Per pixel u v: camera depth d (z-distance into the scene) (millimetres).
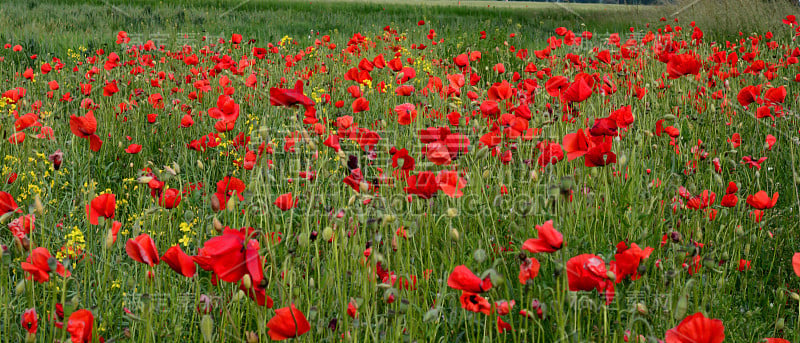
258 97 5461
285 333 1632
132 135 4992
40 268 1716
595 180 2936
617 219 2795
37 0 19062
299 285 2166
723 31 9969
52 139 4180
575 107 3566
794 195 3635
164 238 2650
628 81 4910
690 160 3654
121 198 3695
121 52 9992
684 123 4590
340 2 26781
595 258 1675
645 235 2438
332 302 2117
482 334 2238
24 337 2111
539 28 17156
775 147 4387
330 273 2168
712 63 5926
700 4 10656
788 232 3166
